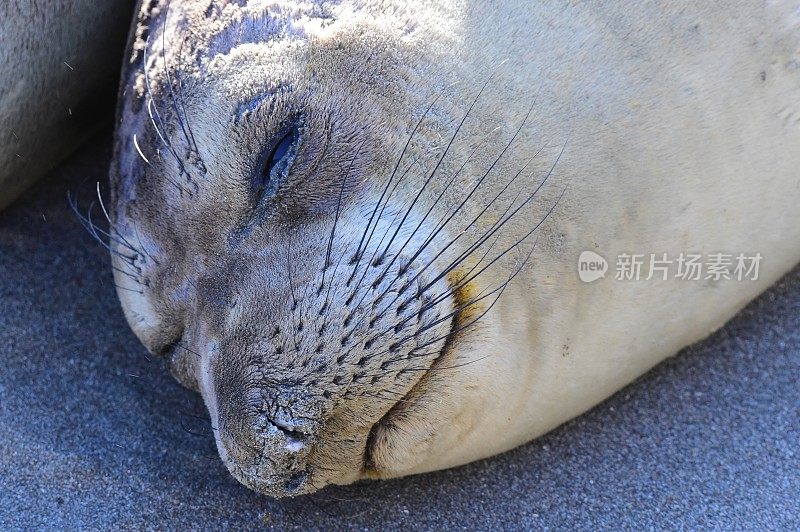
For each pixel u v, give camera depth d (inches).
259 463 199.2
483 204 201.2
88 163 318.0
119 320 286.4
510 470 242.1
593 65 208.5
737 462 241.4
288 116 204.5
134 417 259.9
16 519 233.0
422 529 230.1
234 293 204.5
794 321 269.1
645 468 241.1
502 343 206.8
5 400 262.1
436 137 200.8
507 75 205.2
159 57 226.4
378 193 198.1
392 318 191.0
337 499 237.3
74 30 268.4
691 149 216.1
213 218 211.5
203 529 230.8
